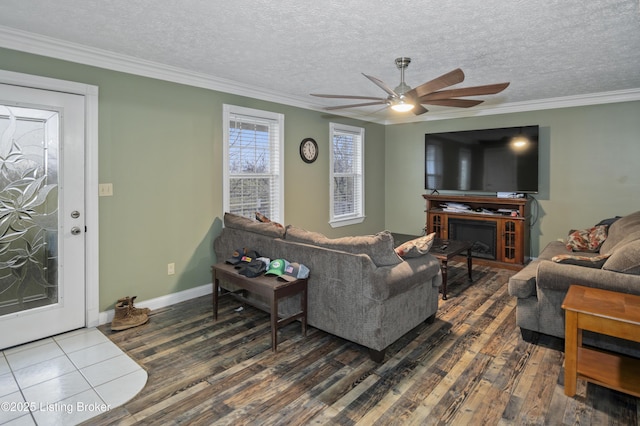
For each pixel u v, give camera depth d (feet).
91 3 7.22
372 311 8.10
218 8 7.41
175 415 6.37
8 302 8.86
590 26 8.28
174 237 11.87
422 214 20.66
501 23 8.09
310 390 7.11
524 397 6.86
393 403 6.70
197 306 11.67
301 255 9.48
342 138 18.86
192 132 12.19
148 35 8.81
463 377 7.55
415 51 9.88
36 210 9.16
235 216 12.35
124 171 10.62
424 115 19.61
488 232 16.89
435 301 10.24
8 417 6.32
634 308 6.46
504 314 10.97
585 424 6.10
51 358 8.35
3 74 8.48
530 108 16.62
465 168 18.10
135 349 8.78
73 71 9.56
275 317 8.59
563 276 8.18
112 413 6.44
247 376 7.60
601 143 15.19
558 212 16.34
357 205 20.07
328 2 7.11
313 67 11.28
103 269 10.32
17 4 7.27
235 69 11.54
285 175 15.49
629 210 14.79
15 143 8.80
